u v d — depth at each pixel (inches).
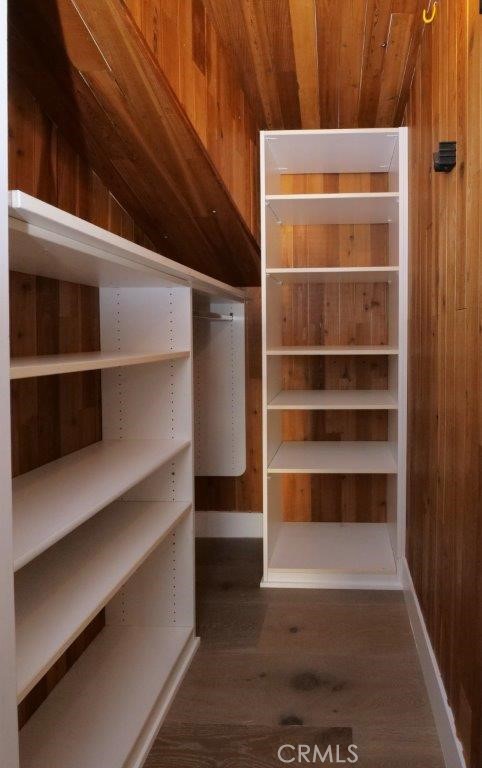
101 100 69.2
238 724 71.3
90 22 57.4
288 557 114.7
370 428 131.8
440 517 71.8
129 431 89.4
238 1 80.6
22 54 62.7
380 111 108.9
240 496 136.9
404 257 105.6
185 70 72.7
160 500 89.2
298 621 97.2
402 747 67.1
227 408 133.3
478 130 52.0
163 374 88.2
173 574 89.4
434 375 76.7
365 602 104.1
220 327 132.6
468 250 56.4
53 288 74.8
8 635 38.3
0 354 36.8
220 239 109.1
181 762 65.1
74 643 79.8
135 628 89.7
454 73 63.7
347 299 129.6
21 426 68.1
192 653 86.6
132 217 101.0
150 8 61.7
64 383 78.4
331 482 133.6
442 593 69.8
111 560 64.9
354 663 84.4
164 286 86.2
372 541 122.8
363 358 130.9
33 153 69.2
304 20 84.6
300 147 109.9
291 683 79.6
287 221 126.0
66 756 62.0
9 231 41.4
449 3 66.6
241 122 101.8
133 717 68.1
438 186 73.6
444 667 68.0
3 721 37.9
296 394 123.6
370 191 126.8
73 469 70.2
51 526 49.1
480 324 51.0
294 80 99.5
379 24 85.0
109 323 88.1
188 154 80.9
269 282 111.3
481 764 49.7
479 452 51.2
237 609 101.5
